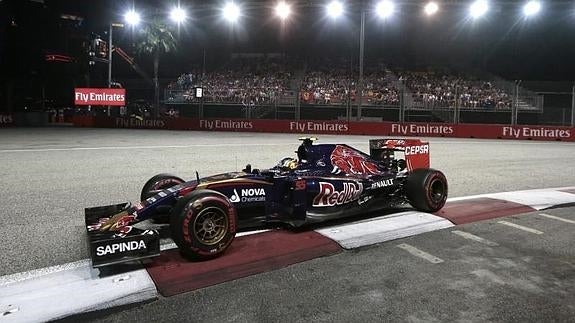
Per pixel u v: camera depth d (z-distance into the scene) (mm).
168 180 6371
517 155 16281
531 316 3816
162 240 5582
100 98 35781
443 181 7207
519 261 5105
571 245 5688
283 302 4027
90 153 15180
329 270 4766
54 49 49844
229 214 4945
